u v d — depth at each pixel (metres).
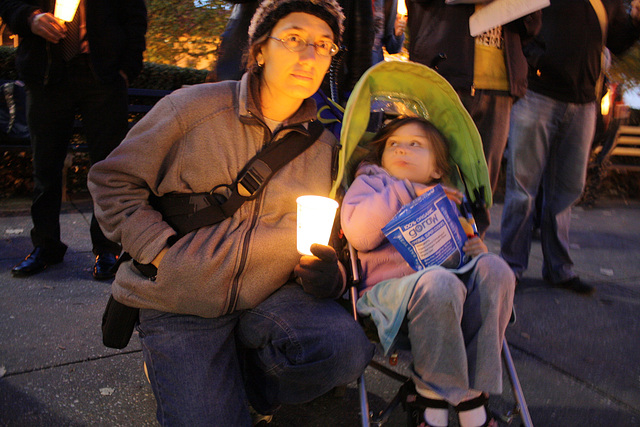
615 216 7.55
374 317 1.96
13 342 2.82
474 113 3.48
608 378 2.91
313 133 2.11
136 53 3.78
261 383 2.07
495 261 1.94
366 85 2.27
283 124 2.07
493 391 1.85
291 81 1.92
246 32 3.40
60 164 3.81
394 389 2.69
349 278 2.21
